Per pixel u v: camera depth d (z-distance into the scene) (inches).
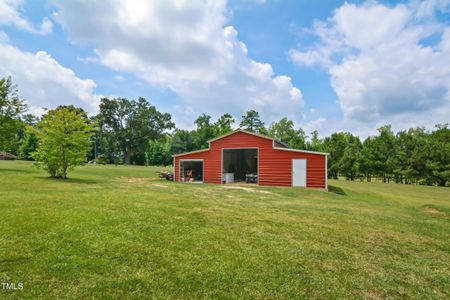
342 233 195.5
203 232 177.8
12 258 118.3
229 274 117.3
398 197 528.7
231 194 423.8
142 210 232.7
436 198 522.3
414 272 132.5
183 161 784.3
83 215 199.8
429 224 248.4
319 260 140.5
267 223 215.0
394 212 313.4
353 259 145.0
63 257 122.9
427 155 1032.2
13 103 628.1
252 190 502.3
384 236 194.2
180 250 142.1
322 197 446.9
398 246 172.9
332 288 110.6
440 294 111.1
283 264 132.0
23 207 215.8
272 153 653.3
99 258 124.5
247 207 290.8
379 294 108.3
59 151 505.7
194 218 217.0
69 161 517.3
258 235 178.9
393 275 127.2
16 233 150.1
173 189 456.4
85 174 741.3
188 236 167.0
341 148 1273.4
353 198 466.9
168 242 153.3
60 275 106.4
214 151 727.7
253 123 1817.2
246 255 140.9
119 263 121.0
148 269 117.0
